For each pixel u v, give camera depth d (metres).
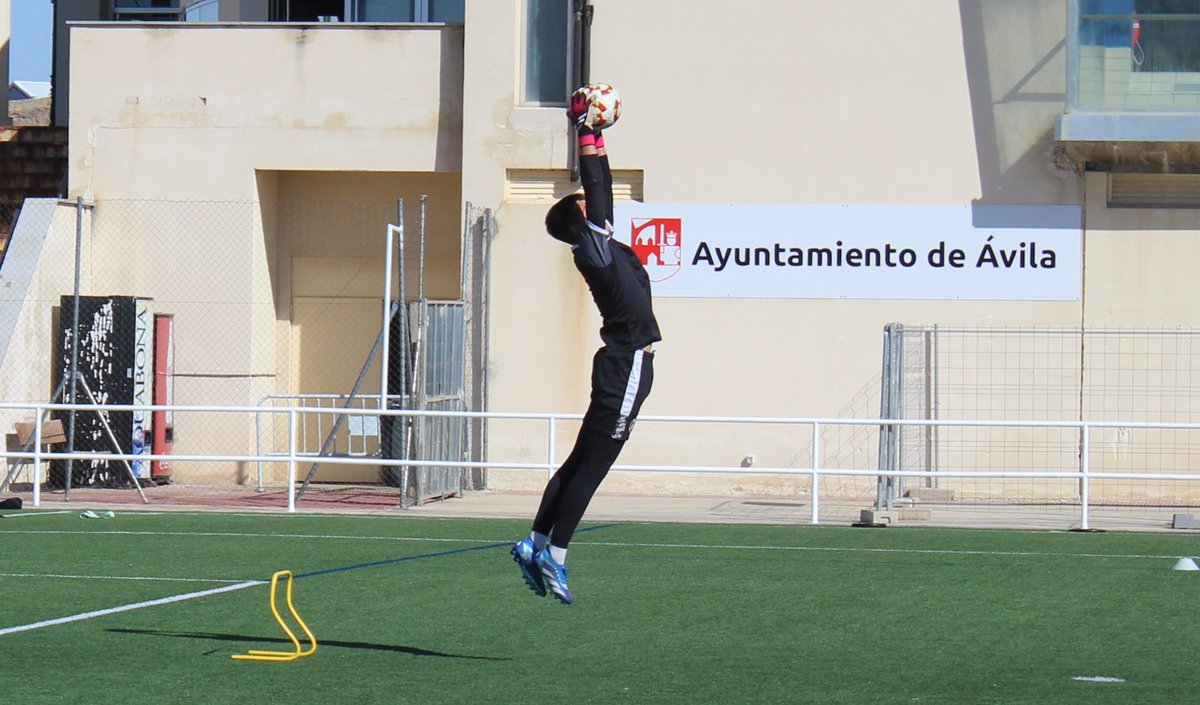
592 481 7.12
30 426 17.38
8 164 22.09
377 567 11.23
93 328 18.50
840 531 14.01
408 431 16.59
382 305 20.16
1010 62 17.78
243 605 9.45
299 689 6.91
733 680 7.18
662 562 11.64
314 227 20.27
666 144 18.33
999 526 14.57
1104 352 17.64
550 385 18.58
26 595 9.84
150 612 9.17
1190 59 16.86
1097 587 10.38
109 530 13.70
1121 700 6.75
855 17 18.03
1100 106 17.05
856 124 18.05
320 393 20.25
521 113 18.69
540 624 8.82
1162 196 17.69
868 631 8.62
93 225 19.61
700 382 18.27
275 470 19.89
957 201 17.89
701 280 18.27
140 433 18.67
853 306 18.06
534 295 18.62
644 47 18.36
